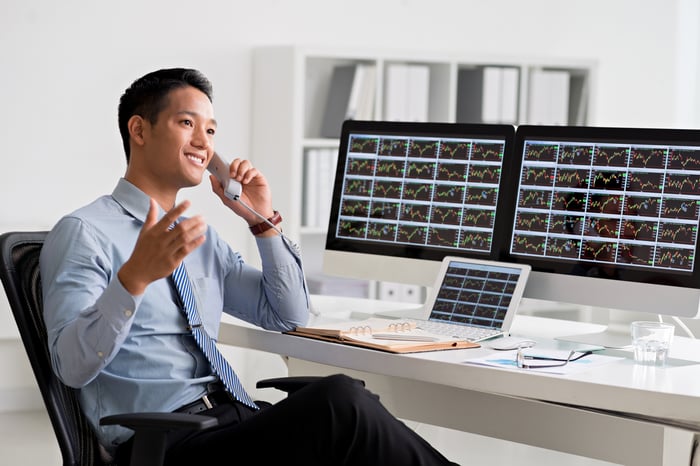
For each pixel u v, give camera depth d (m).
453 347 2.10
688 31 5.55
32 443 3.39
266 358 4.32
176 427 1.59
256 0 4.50
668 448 1.93
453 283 2.45
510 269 2.38
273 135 4.42
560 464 3.51
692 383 1.78
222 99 4.43
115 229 2.00
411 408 2.32
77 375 1.78
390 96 4.59
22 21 3.94
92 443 1.92
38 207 4.02
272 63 4.41
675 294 2.18
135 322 1.97
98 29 4.11
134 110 2.08
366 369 2.05
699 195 2.19
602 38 5.37
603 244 2.29
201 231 1.71
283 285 2.26
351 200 2.68
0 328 3.57
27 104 3.97
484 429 2.18
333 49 4.39
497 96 4.75
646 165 2.27
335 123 4.60
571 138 2.38
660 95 5.53
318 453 1.72
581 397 1.78
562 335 2.34
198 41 4.36
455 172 2.53
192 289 2.08
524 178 2.43
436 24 4.97
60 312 1.83
